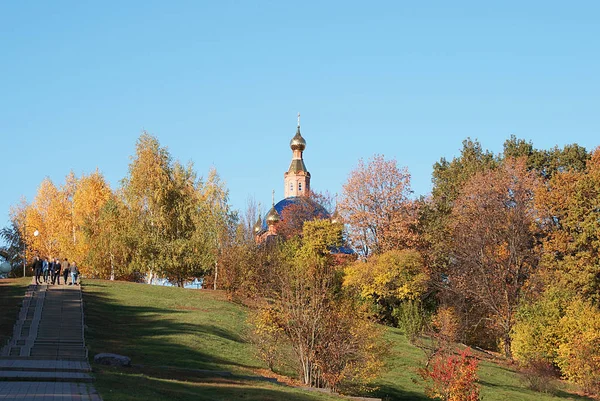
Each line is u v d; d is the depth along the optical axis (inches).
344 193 3250.5
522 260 2573.8
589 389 1845.5
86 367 1024.2
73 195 3553.2
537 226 2719.0
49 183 3604.8
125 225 2810.0
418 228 3213.6
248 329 1691.7
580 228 2498.8
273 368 1445.6
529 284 2514.8
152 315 1851.6
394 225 3093.0
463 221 2842.0
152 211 2864.2
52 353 1224.2
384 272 2591.0
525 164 3139.8
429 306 2787.9
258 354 1476.4
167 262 2773.1
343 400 1139.3
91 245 3006.9
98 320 1686.8
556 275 2443.4
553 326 2087.8
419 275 2613.2
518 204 2637.8
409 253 2657.5
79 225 3223.4
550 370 1941.4
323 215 3929.6
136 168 2878.9
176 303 2114.9
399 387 1534.2
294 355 1403.8
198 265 2859.3
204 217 2903.5
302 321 1362.0
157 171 2883.9
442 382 1243.8
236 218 2989.7
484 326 2701.8
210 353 1455.5
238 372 1318.9
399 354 1881.2
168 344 1473.9
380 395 1441.9
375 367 1346.0
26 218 3540.8
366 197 3201.3
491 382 1776.6
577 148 3233.3
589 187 2497.5
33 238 3427.7
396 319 2689.5
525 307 2226.9
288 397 1039.6
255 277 2261.3
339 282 2573.8
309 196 4175.7
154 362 1274.6
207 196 3014.3
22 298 1830.7
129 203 2866.6
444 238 3073.3
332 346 1337.4
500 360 2239.2
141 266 2770.7
